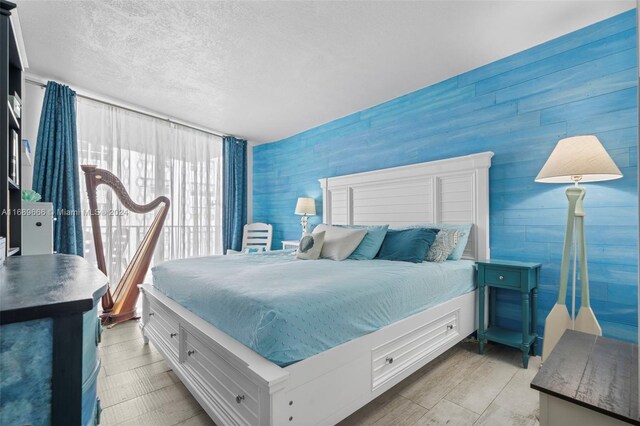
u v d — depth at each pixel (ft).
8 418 1.59
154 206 10.79
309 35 7.51
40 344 1.69
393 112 11.18
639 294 2.31
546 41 7.79
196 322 5.36
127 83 9.91
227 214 15.25
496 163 8.65
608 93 6.90
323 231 9.29
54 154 9.58
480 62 8.77
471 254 8.84
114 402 5.64
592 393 2.81
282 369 3.74
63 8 6.53
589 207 7.08
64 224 9.71
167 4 6.46
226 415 4.30
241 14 6.77
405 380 6.34
